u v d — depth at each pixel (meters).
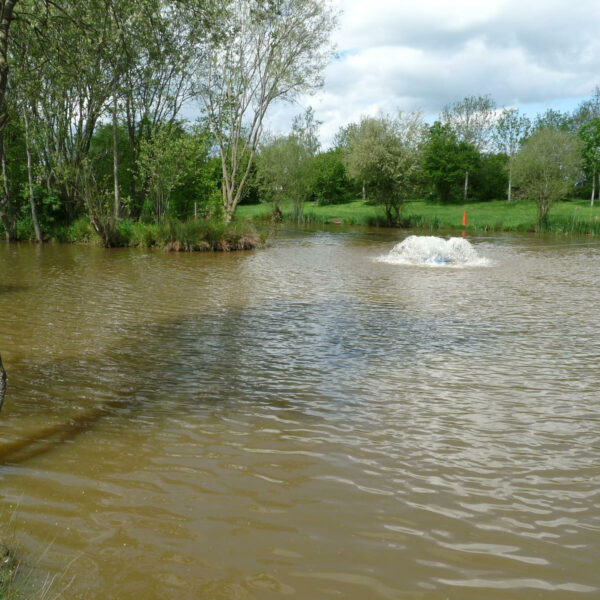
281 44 29.47
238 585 2.98
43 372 6.91
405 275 17.44
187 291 13.78
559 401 6.11
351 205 75.12
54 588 2.88
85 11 7.83
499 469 4.48
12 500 3.80
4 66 4.30
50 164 28.91
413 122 45.53
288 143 51.34
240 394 6.23
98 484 4.08
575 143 41.19
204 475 4.27
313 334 9.26
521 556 3.30
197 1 9.66
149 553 3.24
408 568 3.16
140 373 6.96
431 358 7.83
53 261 20.42
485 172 77.88
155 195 31.28
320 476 4.29
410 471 4.41
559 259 22.67
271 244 30.28
